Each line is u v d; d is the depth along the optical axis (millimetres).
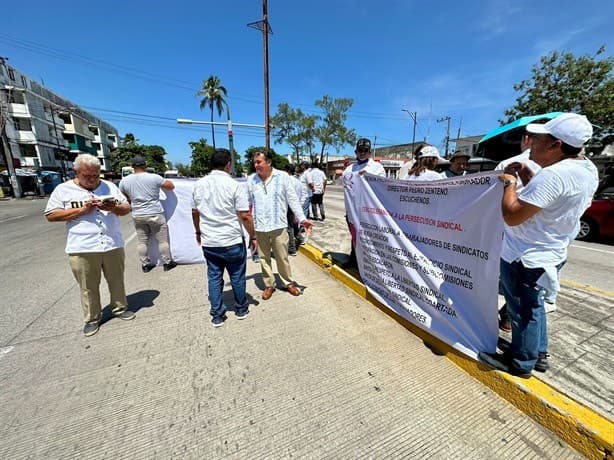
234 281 2811
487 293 1982
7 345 2445
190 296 3432
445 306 2328
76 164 2387
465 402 1825
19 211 13836
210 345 2438
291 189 3170
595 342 2244
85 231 2436
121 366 2170
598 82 12195
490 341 2021
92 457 1473
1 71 25312
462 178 2066
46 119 31266
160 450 1509
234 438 1573
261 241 3232
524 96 14344
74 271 2471
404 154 44312
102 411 1757
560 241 1626
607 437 1370
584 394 1716
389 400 1839
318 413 1736
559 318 2605
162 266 4582
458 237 2156
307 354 2309
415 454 1481
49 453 1491
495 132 3770
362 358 2262
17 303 3311
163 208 4332
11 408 1774
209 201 2562
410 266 2676
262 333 2625
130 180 3930
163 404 1809
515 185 1688
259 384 1979
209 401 1830
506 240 1829
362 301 3297
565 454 1478
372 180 3096
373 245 3188
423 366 2170
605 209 6004
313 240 5777
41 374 2080
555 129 1548
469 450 1503
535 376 1863
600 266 4555
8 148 21875
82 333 2635
